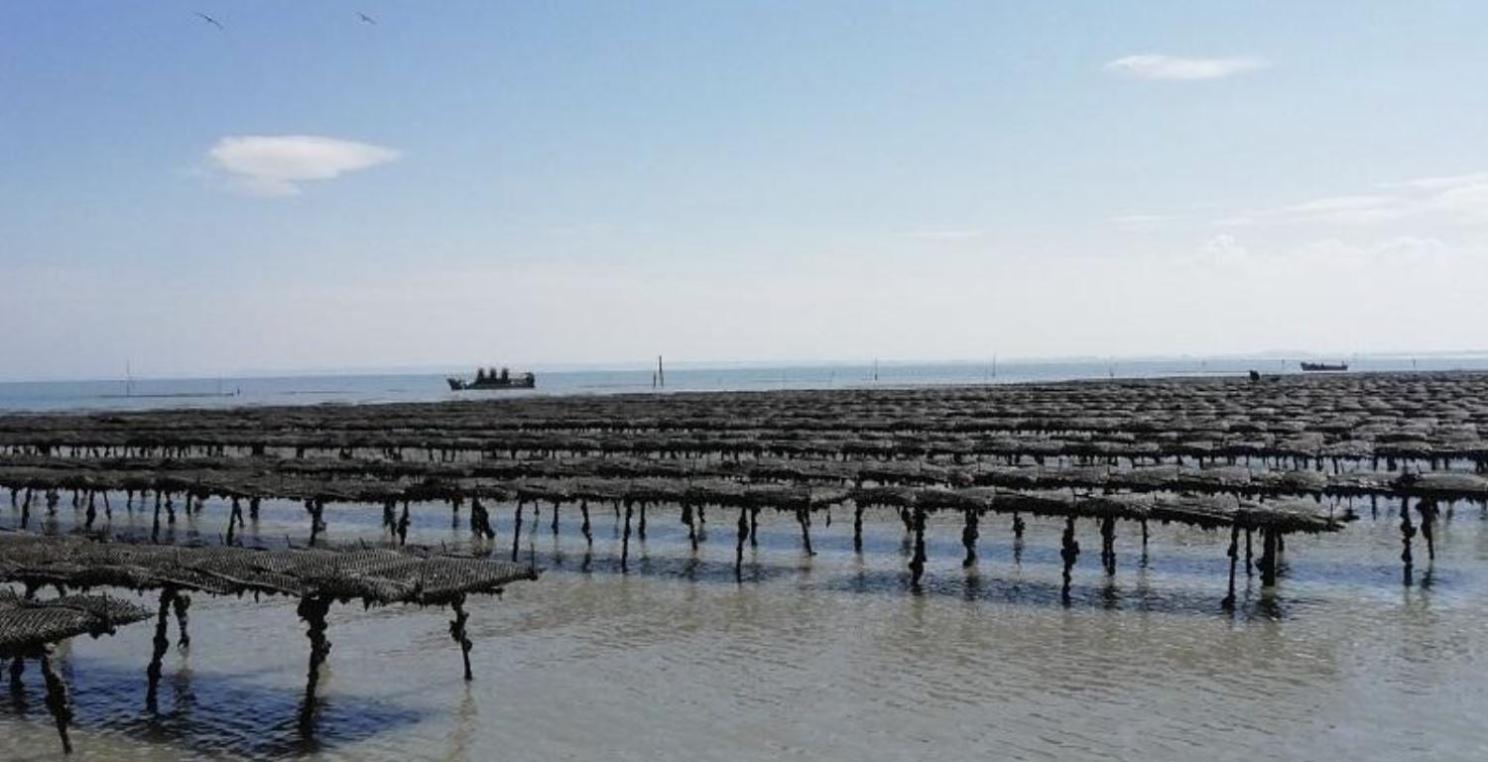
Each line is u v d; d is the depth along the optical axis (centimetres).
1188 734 2166
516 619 3108
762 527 4575
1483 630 2870
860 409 9188
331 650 2795
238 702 2416
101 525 4872
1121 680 2500
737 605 3250
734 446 5944
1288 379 14400
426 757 2098
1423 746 2092
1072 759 2048
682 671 2616
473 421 8469
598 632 2967
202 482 4294
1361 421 6731
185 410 11006
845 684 2503
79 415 10331
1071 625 2978
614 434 6988
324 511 5253
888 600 3288
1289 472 3969
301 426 8175
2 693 2475
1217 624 2966
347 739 2195
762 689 2475
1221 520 3150
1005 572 3650
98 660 2716
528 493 3922
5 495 5838
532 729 2241
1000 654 2717
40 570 2605
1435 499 3525
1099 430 6762
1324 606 3139
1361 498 4994
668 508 5088
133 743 2180
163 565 2514
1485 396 9181
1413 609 3091
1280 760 2034
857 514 4025
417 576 2425
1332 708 2300
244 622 3053
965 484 4253
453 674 2603
